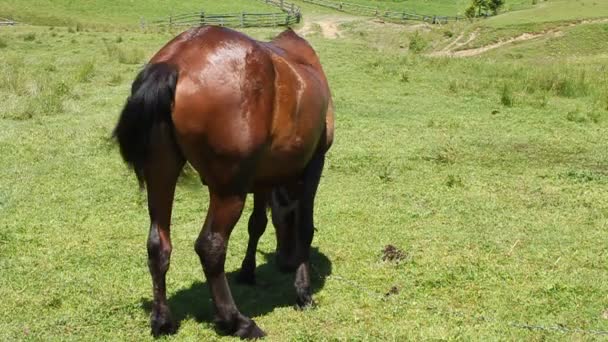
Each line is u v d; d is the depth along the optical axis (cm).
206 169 485
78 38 2619
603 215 868
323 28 4403
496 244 759
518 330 552
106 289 616
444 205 901
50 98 1448
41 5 4238
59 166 1023
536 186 991
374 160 1113
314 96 537
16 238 744
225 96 468
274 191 636
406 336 536
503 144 1242
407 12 5516
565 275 671
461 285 646
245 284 639
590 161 1148
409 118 1453
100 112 1417
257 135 484
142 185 491
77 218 819
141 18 4209
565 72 1980
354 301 605
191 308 579
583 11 3447
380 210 877
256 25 4316
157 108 454
